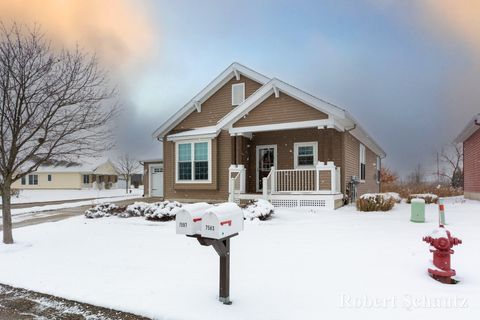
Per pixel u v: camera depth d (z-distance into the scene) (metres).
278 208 11.45
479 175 15.00
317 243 5.96
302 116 11.78
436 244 3.90
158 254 5.63
